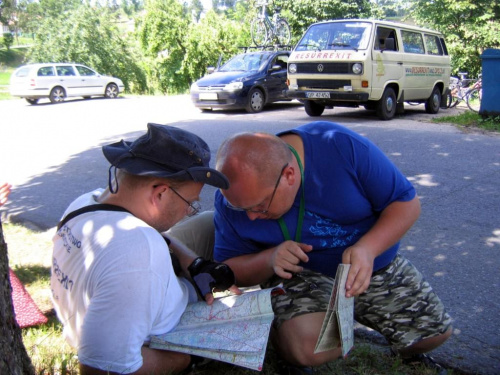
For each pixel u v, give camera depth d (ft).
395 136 29.73
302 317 7.72
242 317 7.15
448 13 70.13
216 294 8.72
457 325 10.88
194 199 6.91
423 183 21.04
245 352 6.93
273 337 8.01
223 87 43.65
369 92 35.22
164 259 6.57
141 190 6.70
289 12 94.17
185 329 7.16
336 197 7.73
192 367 8.16
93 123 41.96
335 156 7.70
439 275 13.23
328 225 7.98
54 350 8.82
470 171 22.53
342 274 6.89
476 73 71.97
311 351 7.66
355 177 7.72
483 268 13.55
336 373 8.67
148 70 100.32
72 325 6.82
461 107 48.78
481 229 16.17
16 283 10.52
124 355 6.35
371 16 96.53
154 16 95.86
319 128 8.00
